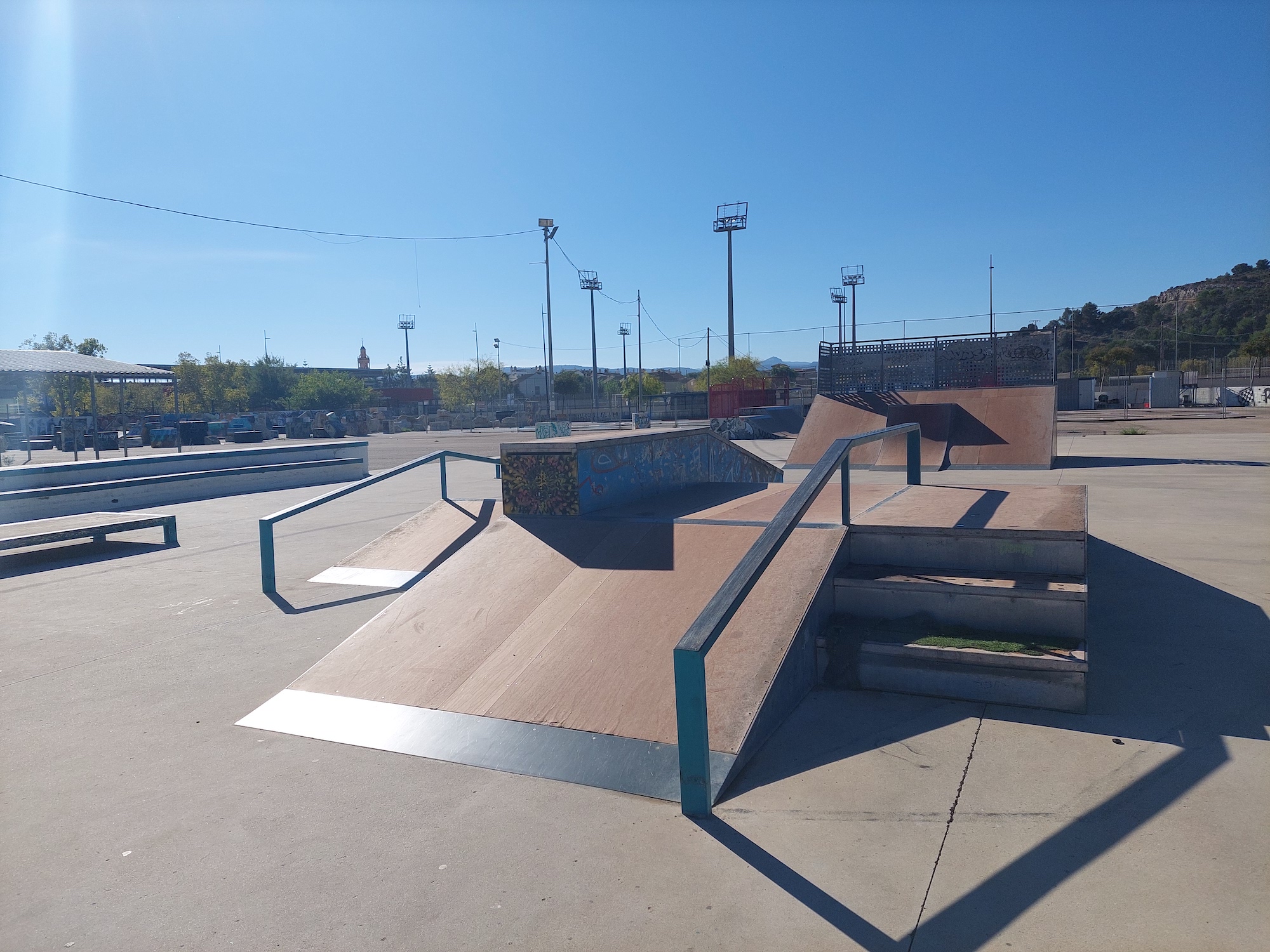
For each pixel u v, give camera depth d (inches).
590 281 2507.4
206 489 611.5
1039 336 743.7
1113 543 291.1
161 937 98.6
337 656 189.0
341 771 142.9
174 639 227.1
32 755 153.5
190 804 132.5
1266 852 103.9
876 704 155.9
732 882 104.0
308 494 602.5
